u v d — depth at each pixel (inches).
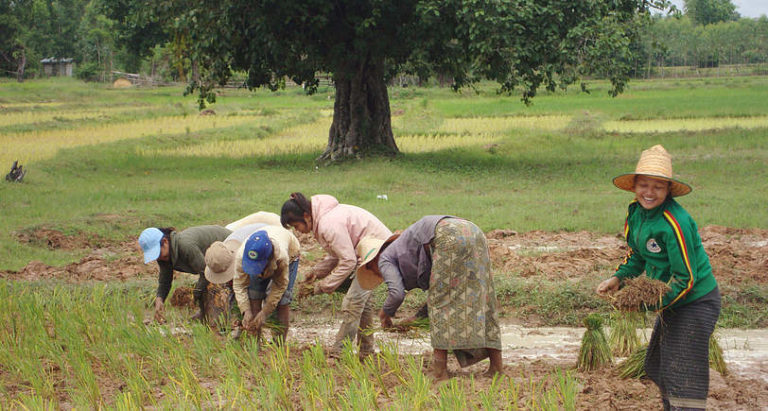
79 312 257.3
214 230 247.0
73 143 1009.5
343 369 205.5
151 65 3334.2
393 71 935.7
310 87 901.2
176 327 265.4
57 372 221.9
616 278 177.9
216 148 1028.5
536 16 724.0
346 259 209.6
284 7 725.9
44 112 1651.1
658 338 172.7
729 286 301.4
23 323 249.6
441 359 196.2
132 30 1868.8
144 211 531.8
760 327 275.0
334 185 665.0
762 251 378.6
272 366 200.4
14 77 3339.1
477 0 692.1
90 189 650.8
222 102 2251.5
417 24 754.8
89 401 191.8
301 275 339.6
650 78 3878.0
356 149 846.5
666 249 161.8
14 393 202.7
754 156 806.5
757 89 2444.6
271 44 745.6
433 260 188.7
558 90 2465.6
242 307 220.1
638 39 808.9
